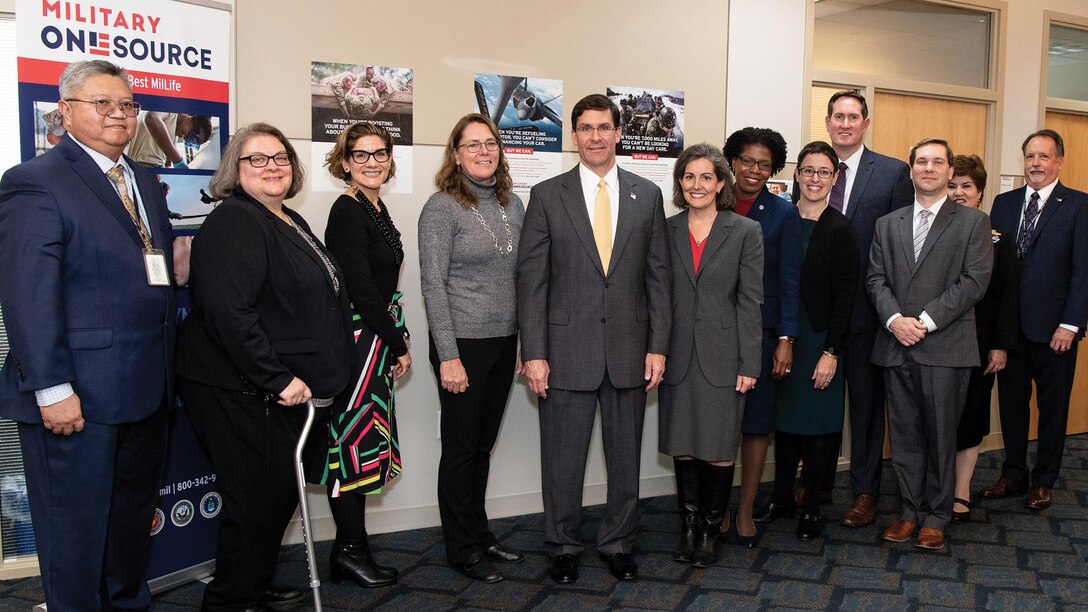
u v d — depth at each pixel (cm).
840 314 297
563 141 339
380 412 251
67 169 203
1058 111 478
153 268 215
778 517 338
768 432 299
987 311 328
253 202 225
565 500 271
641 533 320
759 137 294
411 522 324
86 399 203
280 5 288
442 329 258
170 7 251
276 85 290
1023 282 358
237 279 210
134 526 224
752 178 296
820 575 278
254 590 230
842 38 408
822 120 405
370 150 252
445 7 313
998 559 294
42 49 230
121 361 207
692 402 277
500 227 270
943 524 304
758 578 275
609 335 262
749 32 373
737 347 276
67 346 197
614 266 262
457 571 280
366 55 303
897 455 311
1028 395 364
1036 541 313
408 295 317
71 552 207
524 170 333
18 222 194
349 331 241
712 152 275
